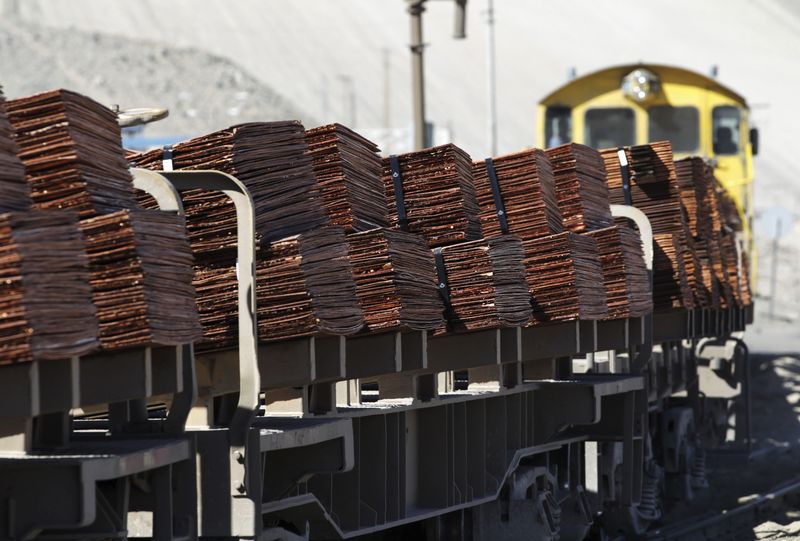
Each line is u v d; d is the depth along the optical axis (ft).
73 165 35.47
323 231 45.29
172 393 38.68
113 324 34.78
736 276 112.16
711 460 112.47
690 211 92.53
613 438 75.05
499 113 623.77
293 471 45.34
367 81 652.89
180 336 36.68
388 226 53.78
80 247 32.71
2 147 33.24
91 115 36.76
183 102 556.10
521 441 65.77
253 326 40.37
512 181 62.54
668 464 95.45
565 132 143.23
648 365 87.25
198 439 40.32
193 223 43.60
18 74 560.61
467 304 55.31
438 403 56.29
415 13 133.18
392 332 49.62
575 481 74.13
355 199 50.55
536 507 65.77
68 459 32.81
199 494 40.16
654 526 88.48
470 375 62.90
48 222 31.89
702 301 93.35
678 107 139.95
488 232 62.39
